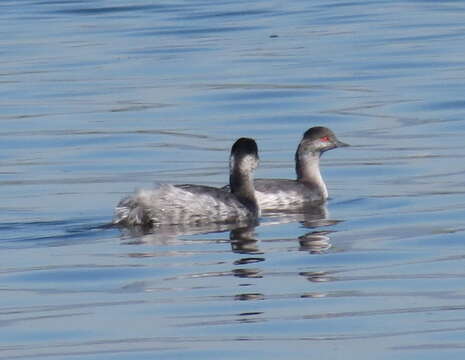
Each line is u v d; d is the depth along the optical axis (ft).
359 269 53.11
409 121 87.40
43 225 61.77
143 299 49.24
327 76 102.63
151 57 112.57
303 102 94.32
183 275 52.31
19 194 69.92
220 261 54.49
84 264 54.19
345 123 87.92
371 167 75.61
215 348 43.65
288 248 56.80
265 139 84.28
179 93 97.96
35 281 51.98
